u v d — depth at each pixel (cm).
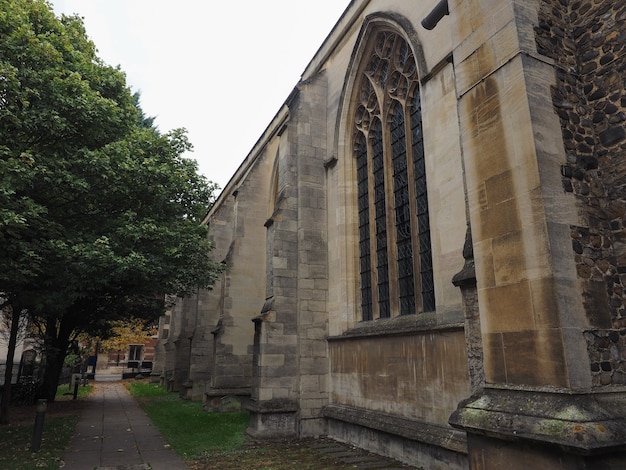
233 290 1852
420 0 1020
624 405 477
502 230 555
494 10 615
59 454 953
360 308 1169
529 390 495
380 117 1175
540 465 458
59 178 986
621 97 575
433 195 892
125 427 1330
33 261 951
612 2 604
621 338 513
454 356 784
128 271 1147
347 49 1341
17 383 1933
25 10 1137
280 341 1180
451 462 754
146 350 5103
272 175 1997
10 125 955
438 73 918
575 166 560
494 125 588
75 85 1060
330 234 1282
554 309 481
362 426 1005
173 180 1285
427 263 938
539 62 578
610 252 548
